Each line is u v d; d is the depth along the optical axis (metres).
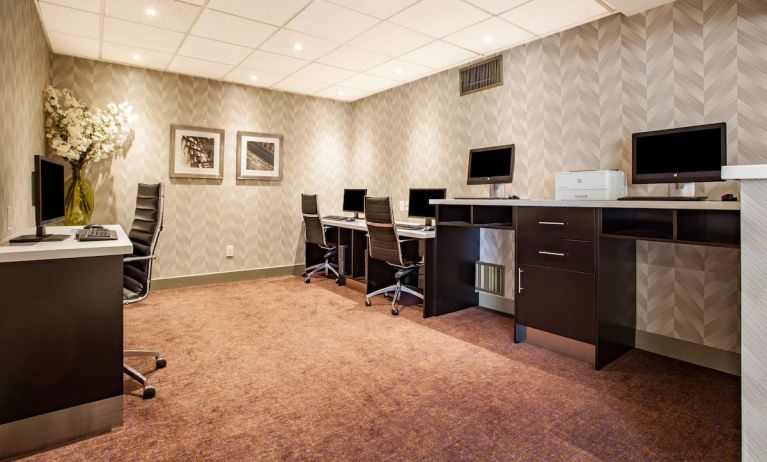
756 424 0.83
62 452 1.69
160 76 4.44
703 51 2.59
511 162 3.36
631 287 2.88
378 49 3.76
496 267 3.86
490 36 3.45
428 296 3.60
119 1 2.90
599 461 1.64
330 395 2.18
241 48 3.77
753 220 0.83
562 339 2.78
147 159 4.41
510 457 1.66
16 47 2.46
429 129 4.54
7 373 1.68
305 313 3.71
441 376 2.42
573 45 3.26
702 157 2.35
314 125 5.52
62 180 2.47
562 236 2.71
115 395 1.89
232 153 4.93
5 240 2.12
